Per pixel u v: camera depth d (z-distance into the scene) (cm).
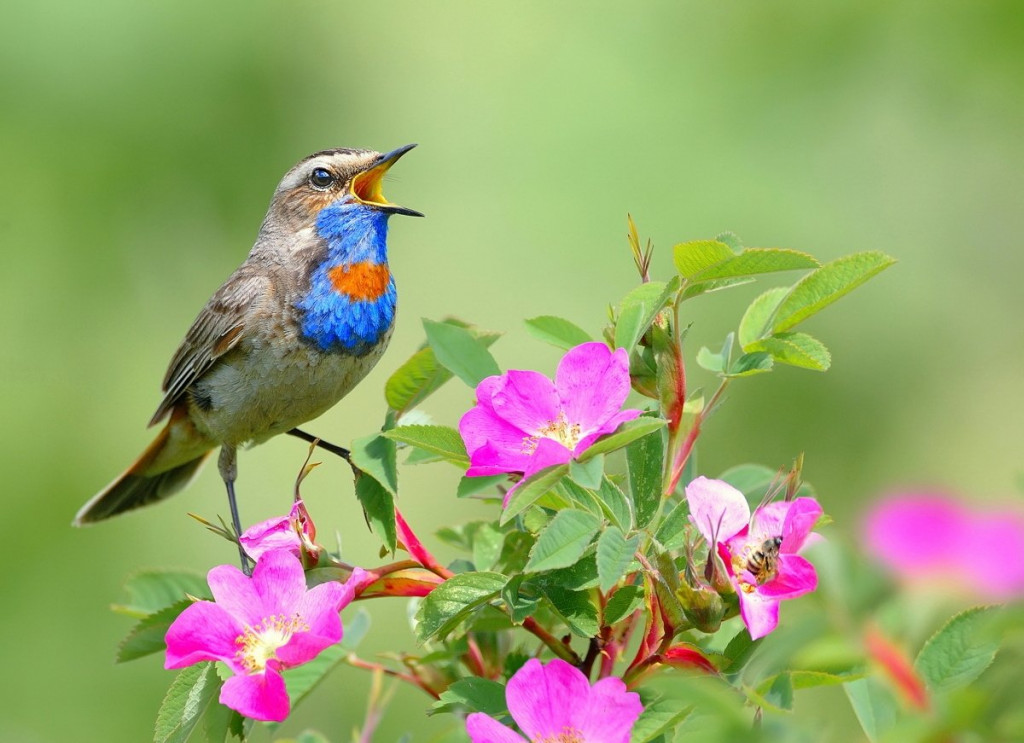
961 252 1325
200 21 1371
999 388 1281
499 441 456
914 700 357
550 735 399
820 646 365
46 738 1136
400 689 1083
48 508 1280
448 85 1444
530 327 540
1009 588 351
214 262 1376
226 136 1373
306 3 1430
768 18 1377
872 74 1359
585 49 1407
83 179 1332
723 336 1236
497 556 551
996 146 1336
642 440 475
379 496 502
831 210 1306
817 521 431
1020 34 1319
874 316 1298
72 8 1326
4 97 1312
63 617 1222
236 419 895
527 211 1348
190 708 456
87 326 1354
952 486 1234
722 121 1342
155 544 1306
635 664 440
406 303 1420
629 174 1323
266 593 452
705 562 422
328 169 866
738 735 350
